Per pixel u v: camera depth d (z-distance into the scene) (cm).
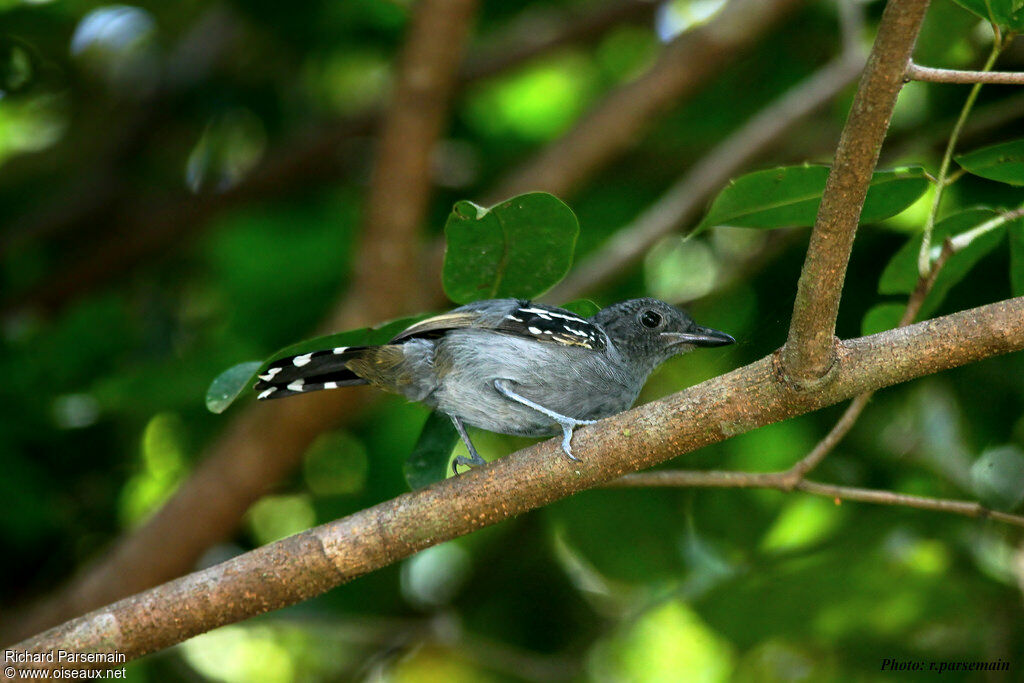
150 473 1402
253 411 1116
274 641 1372
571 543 1245
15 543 1325
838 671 1122
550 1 1513
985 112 1145
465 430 813
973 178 1123
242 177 1481
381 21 1505
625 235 1256
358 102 1695
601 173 1465
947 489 1120
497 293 762
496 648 1238
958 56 1170
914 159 1180
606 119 1234
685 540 1223
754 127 1252
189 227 1475
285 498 1429
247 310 1453
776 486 750
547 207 680
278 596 652
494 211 680
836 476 1163
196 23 1597
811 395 621
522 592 1298
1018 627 1075
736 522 1210
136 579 1113
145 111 1586
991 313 618
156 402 1311
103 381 1321
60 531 1333
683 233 1390
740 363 1094
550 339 809
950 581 1088
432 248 1291
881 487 1147
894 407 1162
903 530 1116
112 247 1456
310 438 1121
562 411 818
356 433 1391
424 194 1130
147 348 1438
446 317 796
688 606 1135
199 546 1124
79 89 1602
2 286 1555
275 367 781
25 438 1288
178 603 642
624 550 1234
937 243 767
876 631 1109
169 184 1662
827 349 605
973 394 1123
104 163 1578
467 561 1330
